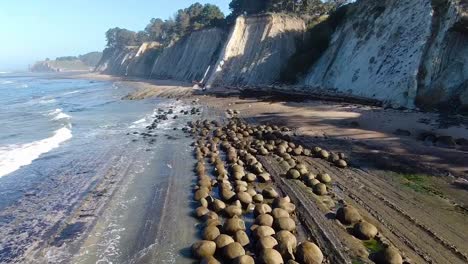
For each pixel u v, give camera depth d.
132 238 13.70
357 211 13.80
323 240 12.32
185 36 115.75
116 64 171.50
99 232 14.31
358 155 21.62
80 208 16.61
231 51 72.50
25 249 13.34
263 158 22.00
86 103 58.00
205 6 116.69
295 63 59.44
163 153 25.19
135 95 64.69
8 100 65.94
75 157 25.20
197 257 12.00
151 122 37.44
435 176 17.72
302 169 18.98
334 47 52.34
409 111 31.44
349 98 39.28
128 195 17.92
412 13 38.91
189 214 15.41
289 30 70.00
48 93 79.69
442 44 32.78
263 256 10.77
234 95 53.53
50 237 14.10
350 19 52.50
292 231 12.89
